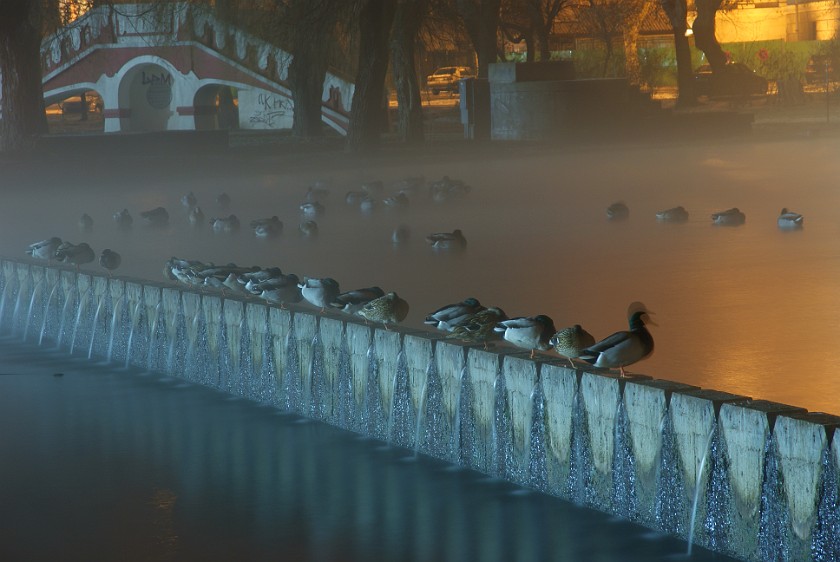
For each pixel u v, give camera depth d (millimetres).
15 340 18219
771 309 16359
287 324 13281
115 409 13688
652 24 99438
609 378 9398
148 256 24750
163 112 72438
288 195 38281
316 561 9086
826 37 104562
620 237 25562
